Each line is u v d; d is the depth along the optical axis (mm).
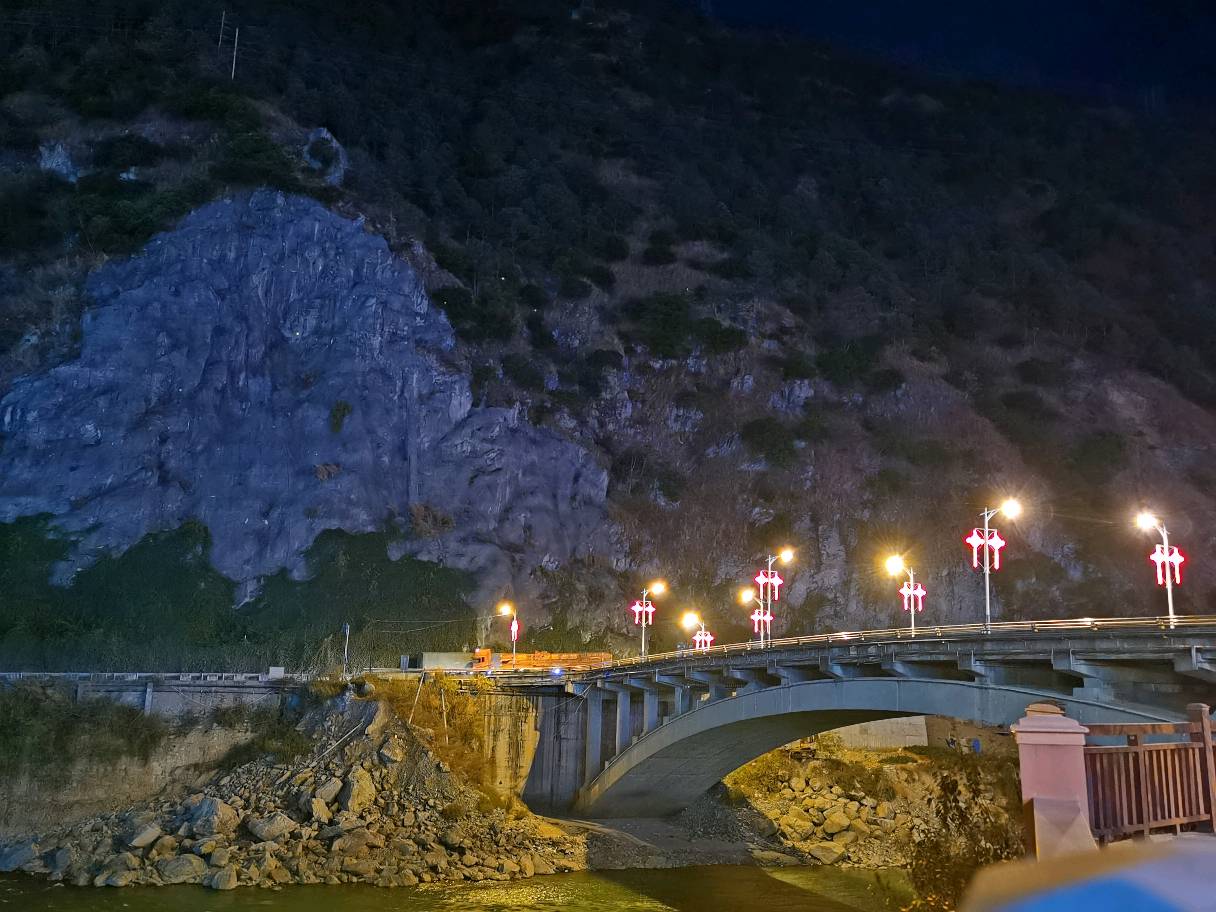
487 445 118125
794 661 51312
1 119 126938
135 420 106750
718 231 163500
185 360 111250
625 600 115562
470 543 110625
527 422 123750
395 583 104438
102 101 130500
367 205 133375
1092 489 135875
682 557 121938
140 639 91250
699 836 65000
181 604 96688
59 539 97750
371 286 122000
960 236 188875
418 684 67562
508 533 114438
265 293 119438
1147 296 188625
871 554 123562
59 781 59812
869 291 163250
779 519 124500
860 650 47281
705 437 132750
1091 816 16094
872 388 142375
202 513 104812
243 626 97312
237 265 119125
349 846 53031
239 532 104250
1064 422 147500
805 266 164250
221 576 101375
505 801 63656
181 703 65438
